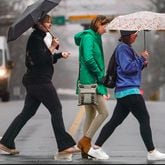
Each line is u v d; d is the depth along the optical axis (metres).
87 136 21.27
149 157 20.81
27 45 21.20
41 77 21.08
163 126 34.41
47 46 21.08
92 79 21.23
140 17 20.91
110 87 21.12
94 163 19.92
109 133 21.25
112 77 20.95
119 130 31.52
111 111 45.31
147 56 20.92
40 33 21.09
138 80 20.89
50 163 19.94
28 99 21.64
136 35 20.89
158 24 20.80
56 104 21.12
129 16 21.03
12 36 21.06
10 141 22.23
